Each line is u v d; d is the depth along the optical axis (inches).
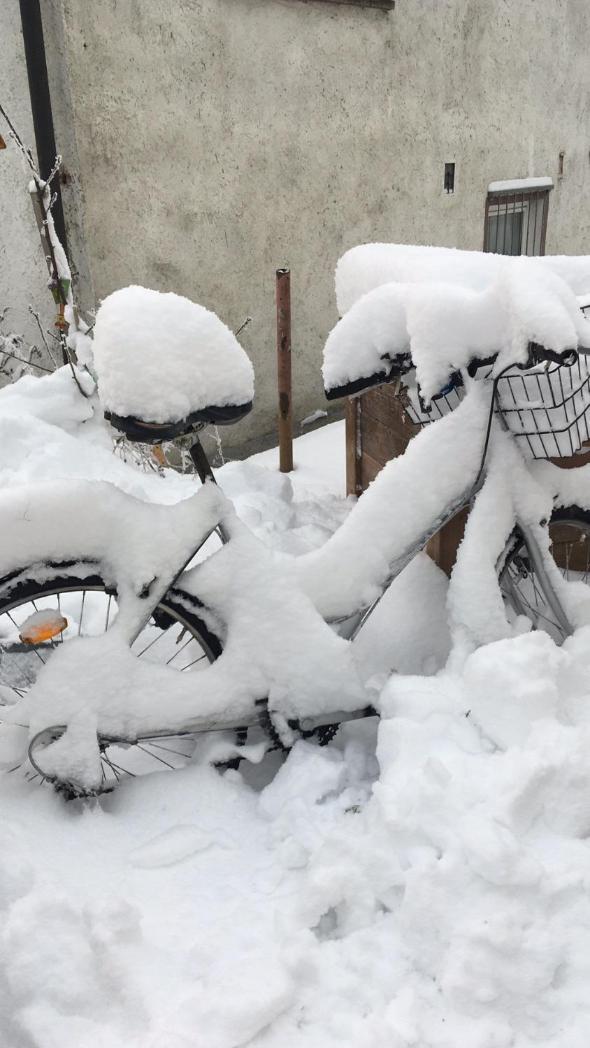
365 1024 57.8
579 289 98.7
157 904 66.0
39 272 169.0
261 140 186.2
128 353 66.3
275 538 124.4
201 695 75.5
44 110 151.4
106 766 83.5
